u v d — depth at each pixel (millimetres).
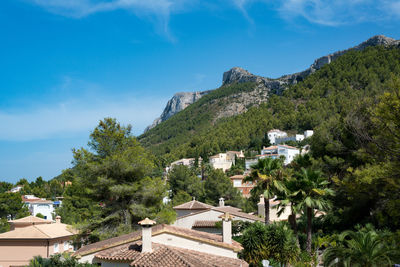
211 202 76375
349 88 185375
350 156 40781
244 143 189250
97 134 37844
